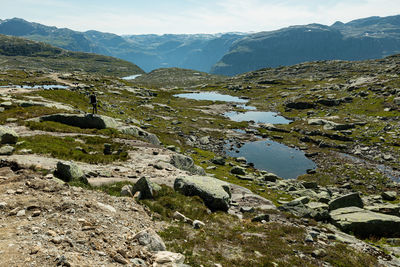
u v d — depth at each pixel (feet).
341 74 622.54
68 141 91.66
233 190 98.99
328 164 171.63
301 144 222.48
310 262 43.39
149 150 111.86
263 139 242.58
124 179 64.13
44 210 31.68
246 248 44.29
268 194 108.27
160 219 47.16
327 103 354.54
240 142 228.22
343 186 134.92
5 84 345.31
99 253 25.40
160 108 352.28
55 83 396.78
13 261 19.72
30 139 79.97
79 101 243.40
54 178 44.91
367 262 46.60
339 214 76.07
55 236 25.76
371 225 66.74
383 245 59.93
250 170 154.20
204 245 41.37
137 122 233.96
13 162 50.62
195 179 76.07
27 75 464.24
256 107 433.07
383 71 524.11
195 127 268.82
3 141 69.21
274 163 176.24
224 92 634.02
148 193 56.03
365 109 299.99
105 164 77.41
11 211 29.50
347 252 49.52
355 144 205.87
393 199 115.03
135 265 26.08
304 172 160.25
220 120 314.96
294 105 383.04
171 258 30.48
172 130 241.14
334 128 243.40
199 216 55.67
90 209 35.99
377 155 178.81
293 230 58.44
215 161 159.12
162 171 83.46
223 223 55.88
